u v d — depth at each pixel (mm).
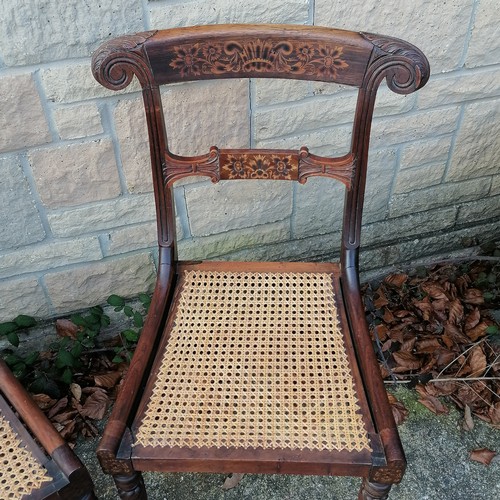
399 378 1539
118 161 1311
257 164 1050
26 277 1427
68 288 1491
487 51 1385
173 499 1309
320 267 1168
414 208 1690
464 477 1330
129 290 1564
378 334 1633
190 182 1399
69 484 829
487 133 1572
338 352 1019
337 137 1437
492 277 1739
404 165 1561
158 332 1042
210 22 1164
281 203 1522
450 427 1428
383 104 1402
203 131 1323
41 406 1438
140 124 1270
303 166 1046
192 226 1491
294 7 1181
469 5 1287
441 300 1693
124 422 894
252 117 1334
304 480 1335
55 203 1326
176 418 919
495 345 1594
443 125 1505
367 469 863
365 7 1226
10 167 1235
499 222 1835
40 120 1190
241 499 1305
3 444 889
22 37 1072
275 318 1077
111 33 1125
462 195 1716
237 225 1534
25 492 821
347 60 913
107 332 1620
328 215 1601
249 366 997
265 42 914
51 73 1135
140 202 1401
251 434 898
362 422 910
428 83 1402
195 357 1013
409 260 1811
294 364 1000
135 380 950
